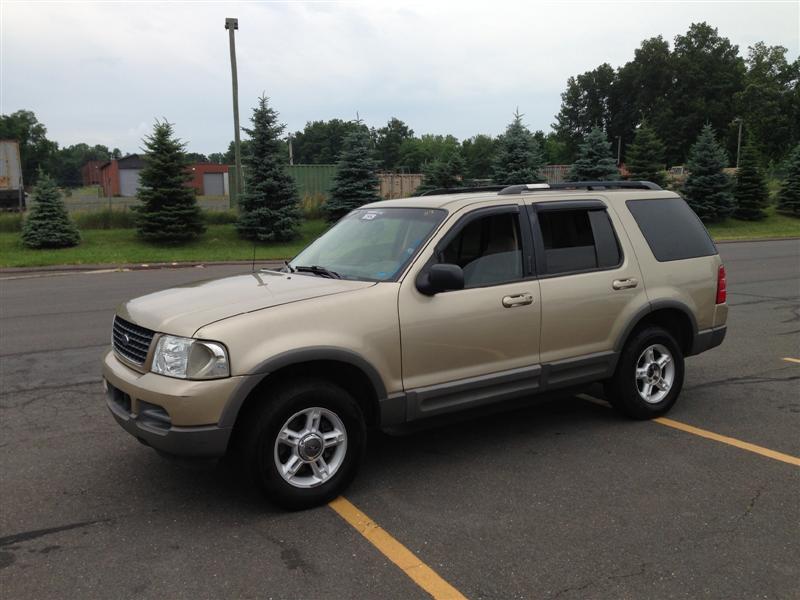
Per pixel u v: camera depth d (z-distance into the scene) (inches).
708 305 229.6
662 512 155.6
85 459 190.7
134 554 138.9
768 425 215.3
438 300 172.2
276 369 149.1
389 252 181.0
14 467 185.2
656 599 122.0
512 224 190.5
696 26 3777.1
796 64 3469.5
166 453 148.7
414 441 203.9
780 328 372.8
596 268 203.6
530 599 122.3
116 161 2979.8
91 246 876.6
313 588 126.2
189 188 909.2
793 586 125.7
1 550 141.0
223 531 148.5
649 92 3914.9
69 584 128.2
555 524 150.3
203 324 148.5
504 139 1157.7
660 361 220.5
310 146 4549.7
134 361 159.9
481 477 176.2
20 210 1154.0
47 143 3843.5
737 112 3526.1
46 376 279.4
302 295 161.3
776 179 2522.1
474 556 136.9
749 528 147.7
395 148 4857.3
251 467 151.5
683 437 204.5
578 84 4411.9
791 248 941.2
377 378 162.9
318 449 157.8
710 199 1331.2
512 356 185.5
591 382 204.2
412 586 126.6
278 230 944.3
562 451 194.1
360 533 147.0
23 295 531.8
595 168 1272.1
